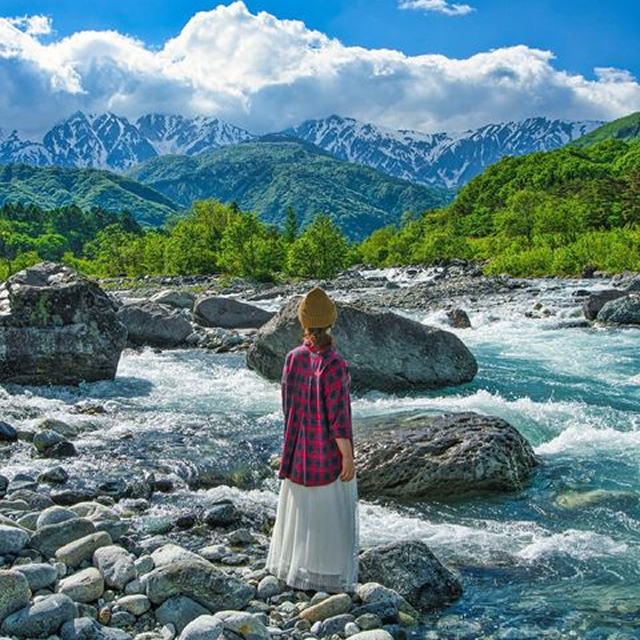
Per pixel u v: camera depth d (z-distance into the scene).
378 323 16.33
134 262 108.38
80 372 15.95
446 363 16.48
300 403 6.11
